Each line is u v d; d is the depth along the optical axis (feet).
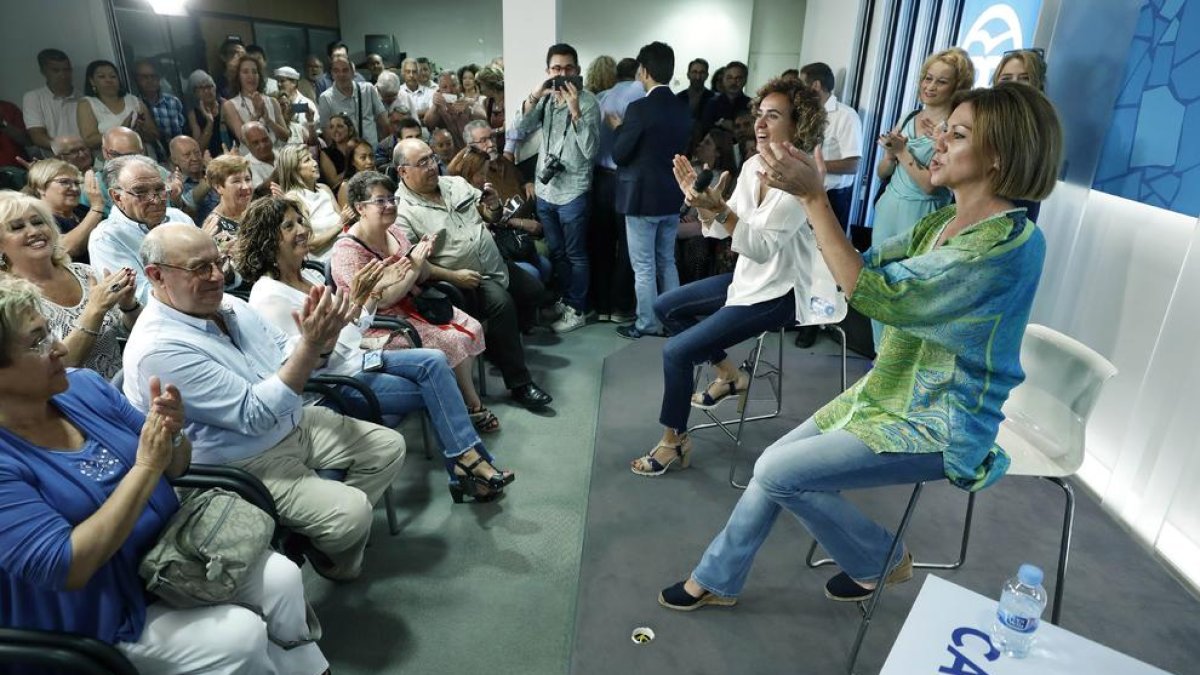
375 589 6.39
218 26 22.77
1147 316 7.34
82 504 3.85
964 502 7.75
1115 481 7.66
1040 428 5.44
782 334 9.18
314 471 6.20
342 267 8.14
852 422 4.74
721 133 15.35
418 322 8.82
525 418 9.75
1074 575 6.58
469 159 12.26
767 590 6.34
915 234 4.62
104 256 7.51
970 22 10.62
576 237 12.84
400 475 8.32
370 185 8.20
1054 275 8.52
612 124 12.91
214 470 5.00
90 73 13.93
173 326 5.28
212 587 4.15
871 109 13.84
